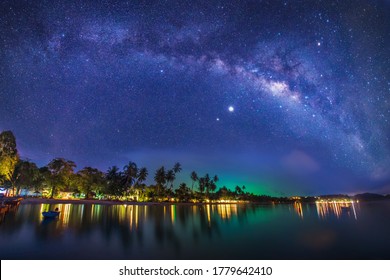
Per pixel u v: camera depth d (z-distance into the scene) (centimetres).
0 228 2825
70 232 2725
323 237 2748
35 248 2014
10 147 5847
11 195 8150
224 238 2639
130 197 11100
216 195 15688
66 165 9344
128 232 2889
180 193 13138
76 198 9912
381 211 7250
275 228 3447
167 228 3328
